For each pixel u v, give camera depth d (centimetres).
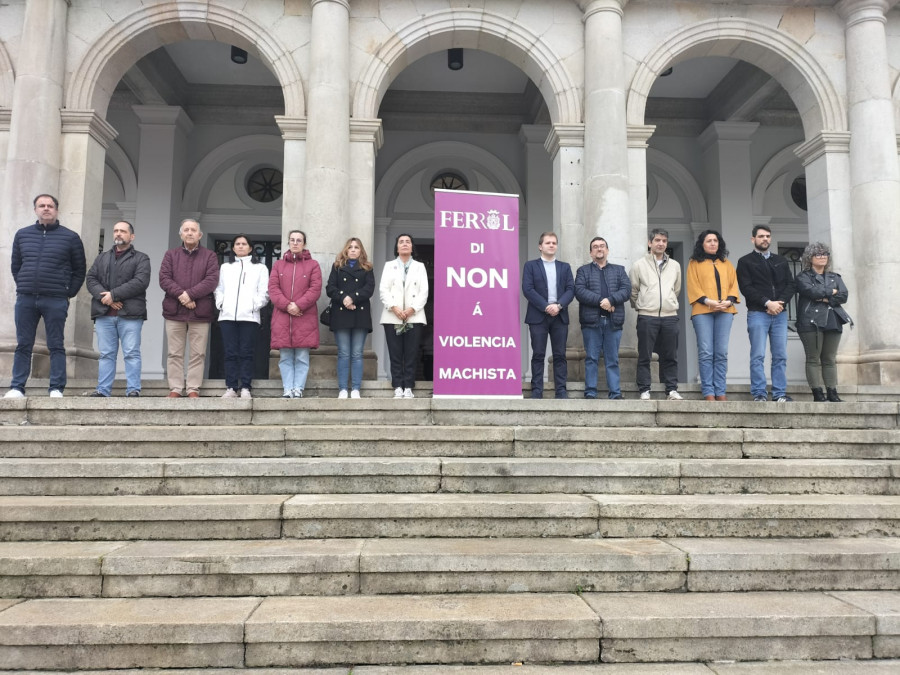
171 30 896
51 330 629
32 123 829
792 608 320
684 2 927
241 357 696
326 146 845
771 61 957
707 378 700
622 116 880
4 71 863
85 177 853
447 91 1266
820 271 728
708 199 1302
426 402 585
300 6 895
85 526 387
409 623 300
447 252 679
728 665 299
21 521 385
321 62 858
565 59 912
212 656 294
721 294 697
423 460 466
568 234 885
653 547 370
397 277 718
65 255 637
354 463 454
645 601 331
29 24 845
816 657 306
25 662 291
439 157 1296
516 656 300
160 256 1179
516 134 1303
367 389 758
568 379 849
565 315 719
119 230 671
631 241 887
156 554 346
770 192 1299
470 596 338
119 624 295
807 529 406
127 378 666
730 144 1266
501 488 456
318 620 299
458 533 396
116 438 496
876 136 898
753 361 700
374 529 394
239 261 712
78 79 867
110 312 661
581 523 400
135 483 445
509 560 348
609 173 865
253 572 342
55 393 627
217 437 499
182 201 1244
